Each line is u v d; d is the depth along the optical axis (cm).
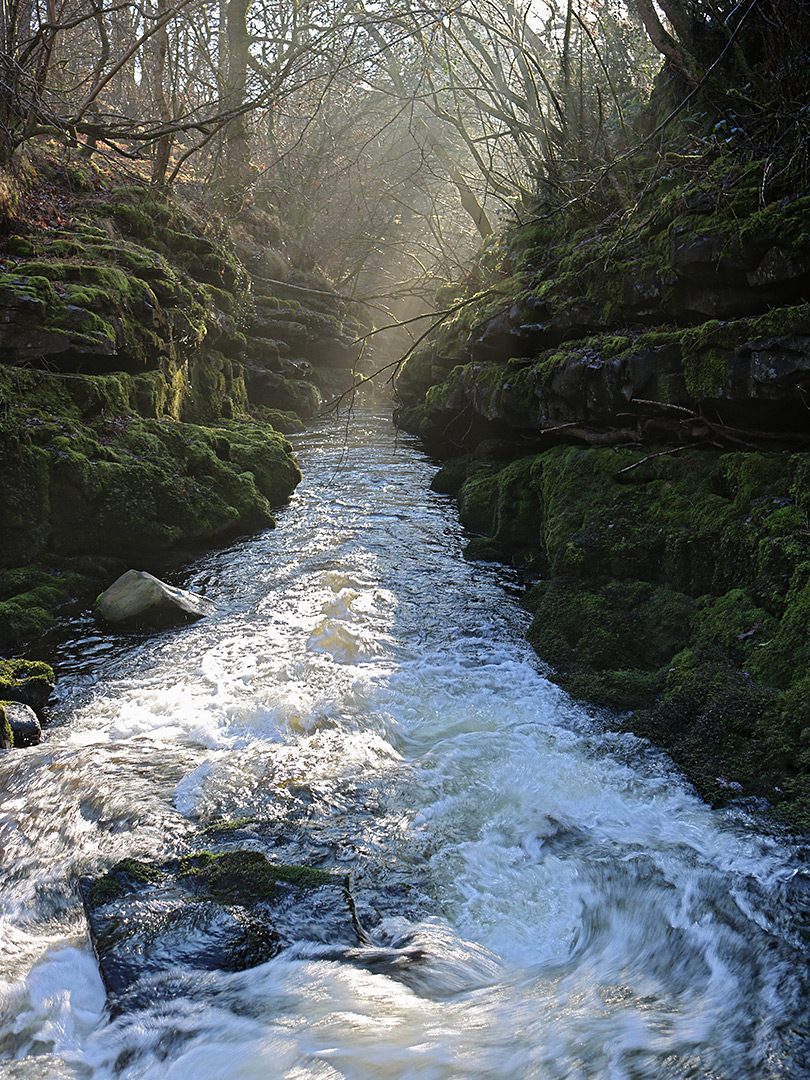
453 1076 272
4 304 802
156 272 1110
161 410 1048
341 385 2388
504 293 1011
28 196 1127
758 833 399
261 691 574
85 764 480
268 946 326
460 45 1138
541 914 358
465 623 700
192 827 421
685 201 656
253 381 1869
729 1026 291
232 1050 283
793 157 561
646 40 1033
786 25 619
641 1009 302
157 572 819
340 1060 278
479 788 457
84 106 1179
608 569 639
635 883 371
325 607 732
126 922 337
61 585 727
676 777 456
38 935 349
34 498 732
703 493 617
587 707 547
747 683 482
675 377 654
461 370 1198
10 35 1023
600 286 782
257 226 2398
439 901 367
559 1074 273
